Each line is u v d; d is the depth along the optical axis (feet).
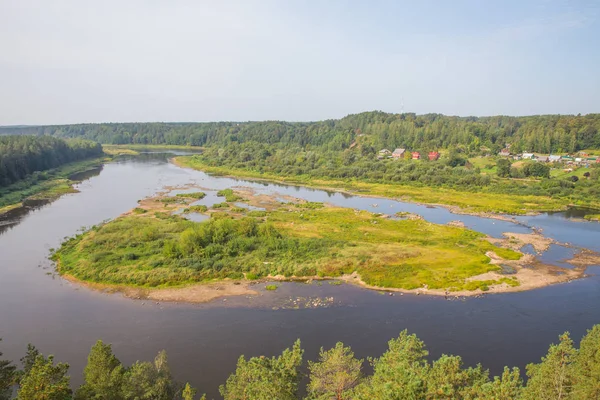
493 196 507.30
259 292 225.35
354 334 181.68
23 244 305.73
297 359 122.83
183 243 273.54
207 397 137.59
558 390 97.35
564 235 347.15
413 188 565.53
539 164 588.91
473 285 233.35
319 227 357.00
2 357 161.79
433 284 233.76
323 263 260.21
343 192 557.33
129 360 160.04
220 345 171.73
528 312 205.05
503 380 97.66
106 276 238.27
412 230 351.46
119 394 112.68
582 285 239.09
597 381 95.96
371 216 403.34
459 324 192.13
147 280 233.96
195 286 230.68
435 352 167.94
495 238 333.83
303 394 136.67
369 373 151.12
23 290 224.33
